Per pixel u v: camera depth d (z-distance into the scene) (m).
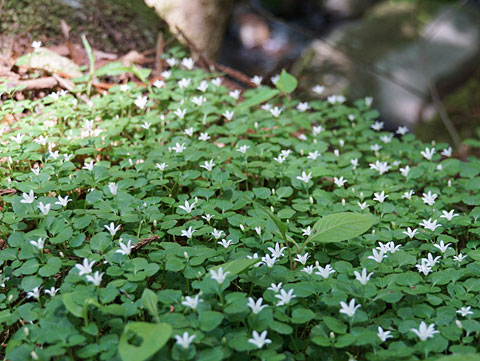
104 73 0.50
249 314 0.30
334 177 0.43
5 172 0.42
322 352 0.30
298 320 0.29
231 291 0.35
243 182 0.46
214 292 0.30
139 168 0.42
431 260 0.34
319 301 0.32
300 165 0.45
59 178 0.41
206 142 0.46
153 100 0.53
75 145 0.45
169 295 0.30
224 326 0.30
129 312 0.30
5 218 0.36
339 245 0.37
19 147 0.42
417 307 0.32
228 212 0.38
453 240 0.37
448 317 0.31
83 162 0.46
